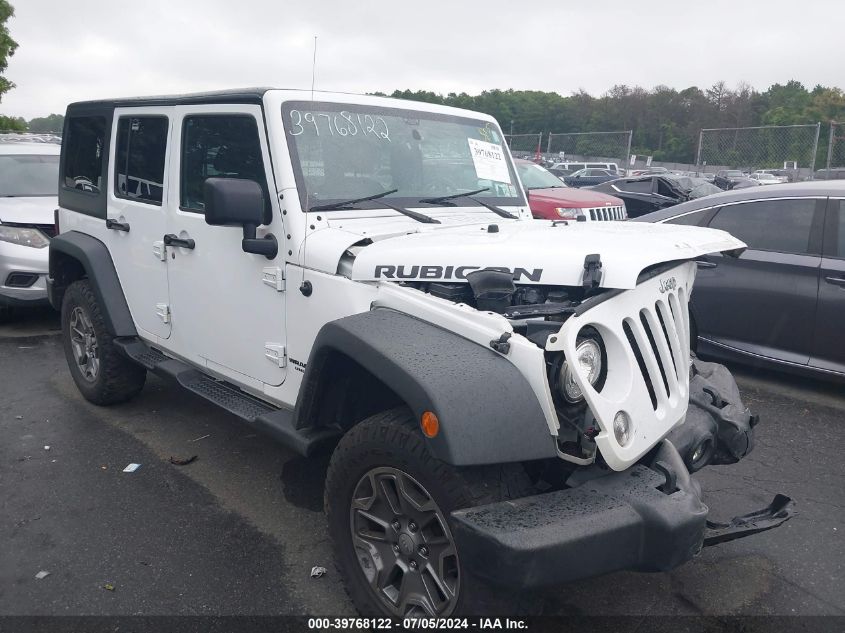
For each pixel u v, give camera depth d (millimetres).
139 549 3602
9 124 28250
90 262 4902
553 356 2619
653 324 2916
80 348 5469
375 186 3793
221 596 3240
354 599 3010
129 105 4613
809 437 5082
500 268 2879
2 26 25859
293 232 3393
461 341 2713
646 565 2555
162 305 4402
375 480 2846
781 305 5898
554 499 2533
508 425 2488
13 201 8047
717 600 3246
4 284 7477
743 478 4430
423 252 3021
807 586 3359
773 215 6098
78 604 3168
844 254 5660
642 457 2842
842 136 19047
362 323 2861
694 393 3371
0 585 3295
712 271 6262
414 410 2508
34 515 3918
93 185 5133
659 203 15320
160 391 5859
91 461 4590
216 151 3859
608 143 26438
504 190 4402
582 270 2740
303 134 3564
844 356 5660
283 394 3582
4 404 5562
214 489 4246
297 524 3869
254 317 3680
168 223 4250
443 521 2605
